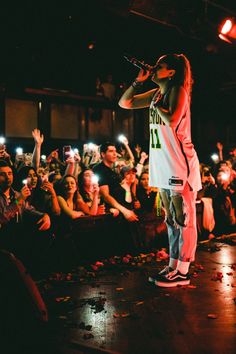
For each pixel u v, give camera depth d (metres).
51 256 5.59
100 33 9.92
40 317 3.08
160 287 4.83
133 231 6.59
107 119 10.91
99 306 4.20
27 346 3.06
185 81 4.66
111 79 10.80
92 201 6.44
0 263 3.05
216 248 6.73
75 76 10.20
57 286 4.91
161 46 10.88
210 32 9.27
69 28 9.34
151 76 4.89
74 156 7.04
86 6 8.62
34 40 9.19
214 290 4.70
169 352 3.26
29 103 9.60
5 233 5.22
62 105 10.10
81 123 10.47
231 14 9.04
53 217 5.80
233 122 13.55
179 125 4.63
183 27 9.02
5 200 5.30
